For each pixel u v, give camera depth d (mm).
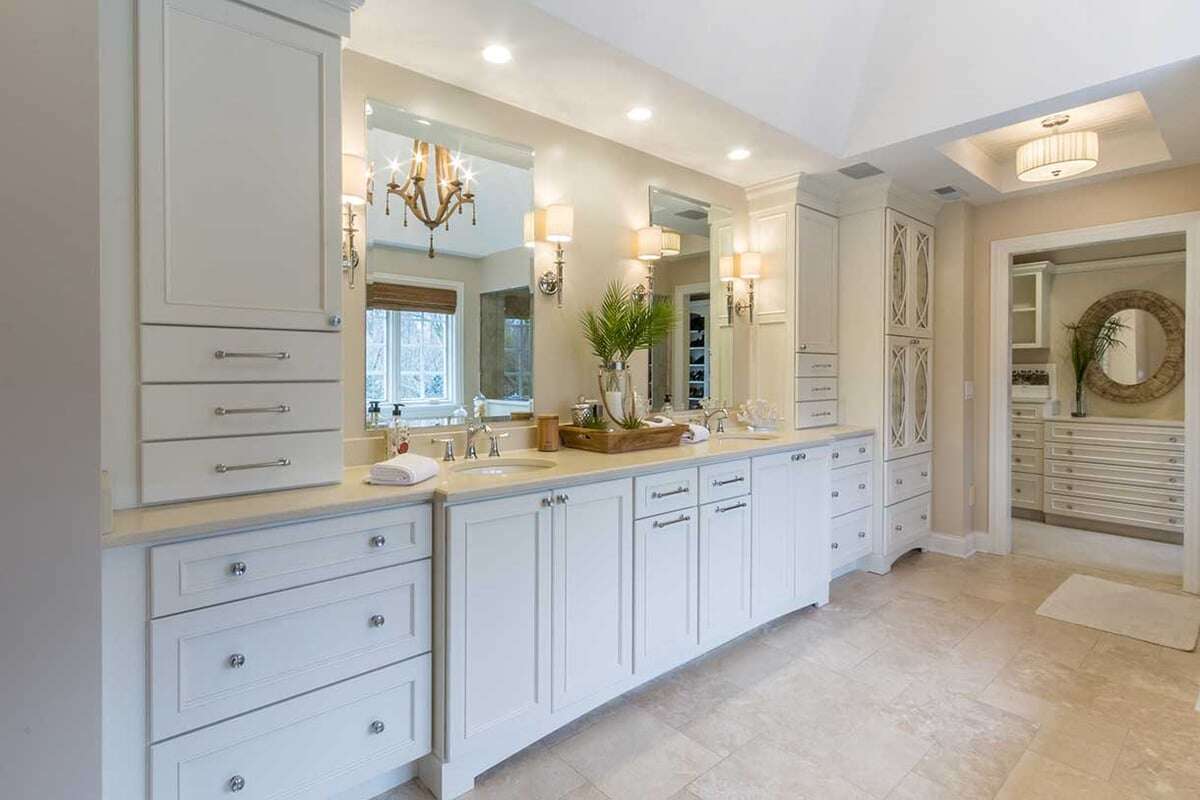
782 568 2854
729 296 3514
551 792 1743
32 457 1054
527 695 1876
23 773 1051
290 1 1634
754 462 2680
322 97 1695
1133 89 2355
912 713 2146
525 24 1934
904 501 3814
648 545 2232
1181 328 4637
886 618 2982
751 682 2363
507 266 2555
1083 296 5102
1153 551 4125
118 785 1264
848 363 3740
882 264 3588
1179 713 2148
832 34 2553
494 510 1779
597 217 2873
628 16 2021
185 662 1335
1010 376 4008
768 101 2617
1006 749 1940
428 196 2318
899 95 2834
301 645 1491
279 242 1632
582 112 2602
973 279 4078
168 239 1474
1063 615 3012
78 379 1089
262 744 1437
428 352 2330
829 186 3584
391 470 1765
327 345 1724
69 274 1078
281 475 1649
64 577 1081
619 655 2145
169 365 1480
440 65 2203
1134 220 3439
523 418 2617
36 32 1050
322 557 1520
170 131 1472
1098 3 2234
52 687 1073
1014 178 3701
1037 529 4773
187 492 1506
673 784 1778
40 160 1053
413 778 1797
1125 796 1718
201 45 1510
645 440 2598
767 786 1769
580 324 2812
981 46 2531
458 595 1708
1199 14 2080
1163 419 4707
